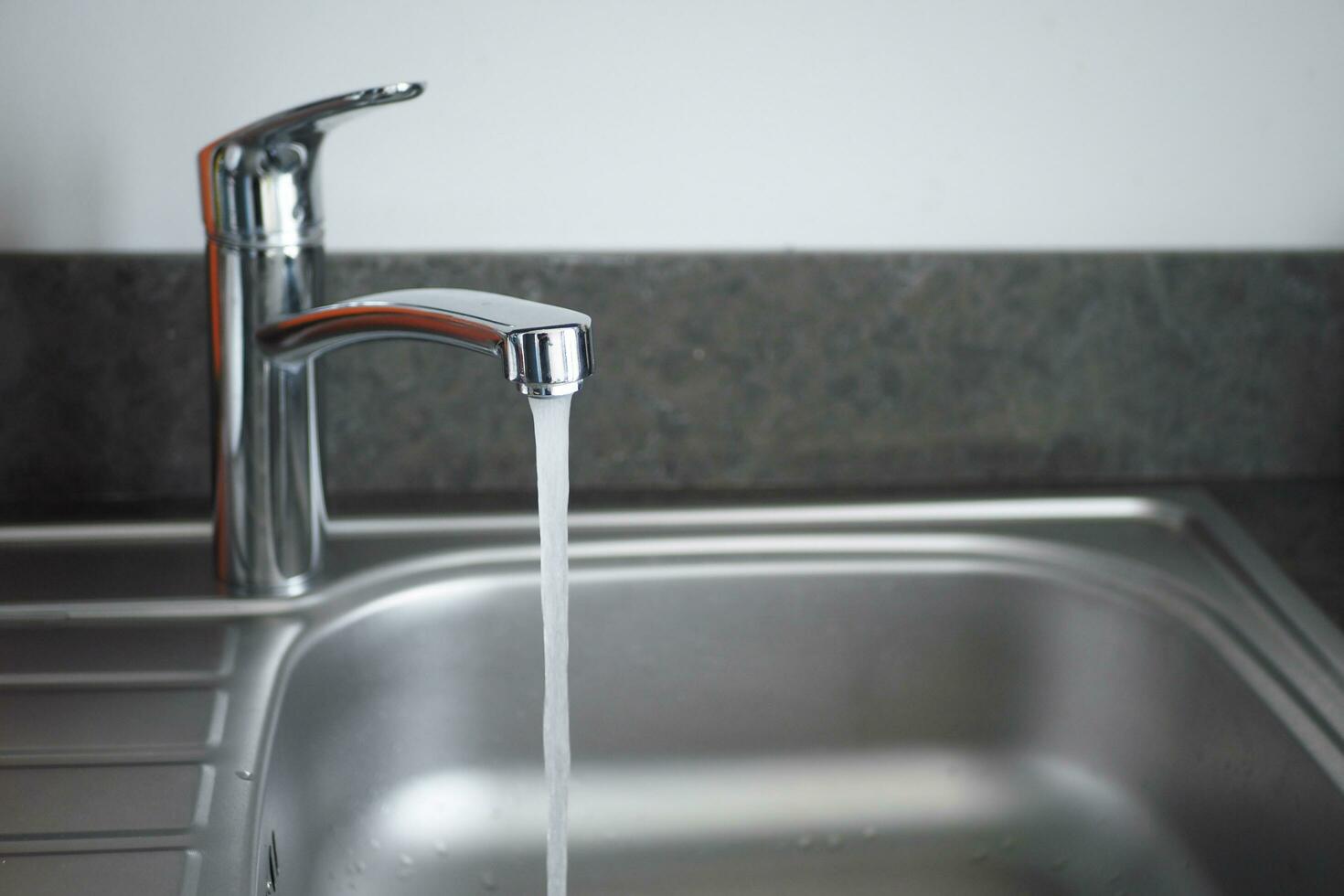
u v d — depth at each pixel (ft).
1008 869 2.69
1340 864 2.11
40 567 2.68
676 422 3.07
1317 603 2.63
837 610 2.84
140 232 2.89
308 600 2.58
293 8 2.77
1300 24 2.94
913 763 2.88
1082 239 3.08
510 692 2.79
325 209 2.91
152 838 1.92
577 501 3.02
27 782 2.04
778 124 2.95
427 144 2.89
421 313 2.00
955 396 3.11
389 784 2.71
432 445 3.04
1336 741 2.24
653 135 2.93
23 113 2.78
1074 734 2.82
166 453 2.98
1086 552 2.84
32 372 2.89
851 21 2.88
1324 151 3.04
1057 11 2.91
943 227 3.05
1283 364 3.13
